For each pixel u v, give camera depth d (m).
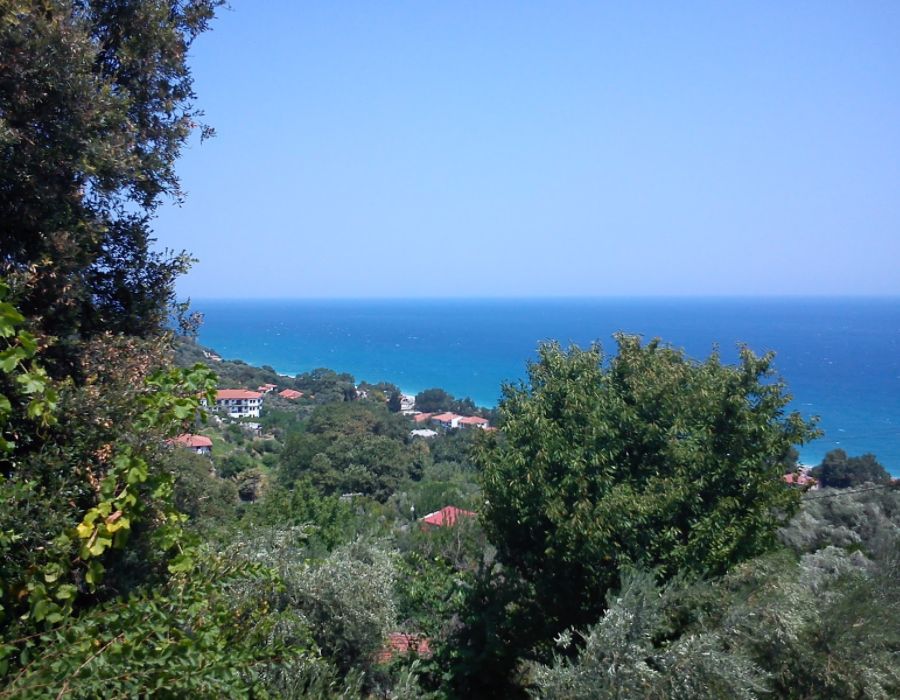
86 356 5.66
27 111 5.32
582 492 8.54
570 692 6.59
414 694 7.80
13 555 3.80
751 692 6.60
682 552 8.34
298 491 15.30
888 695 6.80
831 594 7.69
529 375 10.45
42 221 5.44
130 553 5.37
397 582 9.71
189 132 7.00
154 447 4.95
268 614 6.25
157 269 7.03
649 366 9.83
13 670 3.45
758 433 9.23
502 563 10.21
